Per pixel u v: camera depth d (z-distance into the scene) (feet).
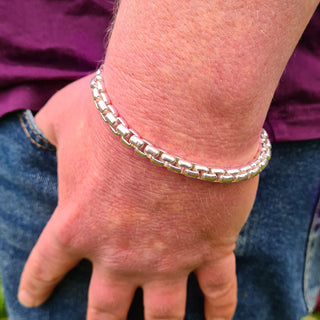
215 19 1.80
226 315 2.83
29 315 3.53
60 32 3.00
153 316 2.63
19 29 2.99
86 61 3.05
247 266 3.51
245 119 2.02
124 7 2.09
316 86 2.93
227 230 2.41
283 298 3.61
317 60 2.96
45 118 2.81
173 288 2.56
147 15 1.91
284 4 1.79
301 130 2.97
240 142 2.11
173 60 1.89
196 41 1.84
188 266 2.50
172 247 2.37
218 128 2.02
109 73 2.14
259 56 1.88
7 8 2.95
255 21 1.80
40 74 3.01
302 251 3.57
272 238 3.38
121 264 2.42
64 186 2.47
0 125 3.12
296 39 1.98
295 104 2.96
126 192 2.20
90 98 2.29
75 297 3.36
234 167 2.17
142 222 2.27
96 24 3.00
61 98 2.71
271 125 2.98
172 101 1.96
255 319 3.74
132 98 2.03
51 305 3.40
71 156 2.38
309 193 3.27
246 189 2.29
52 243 2.53
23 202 3.24
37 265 2.68
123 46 2.03
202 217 2.27
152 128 2.03
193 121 1.99
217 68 1.86
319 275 4.09
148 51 1.93
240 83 1.90
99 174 2.22
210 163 2.11
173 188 2.15
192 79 1.89
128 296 2.61
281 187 3.21
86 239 2.41
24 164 3.06
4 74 3.02
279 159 3.10
